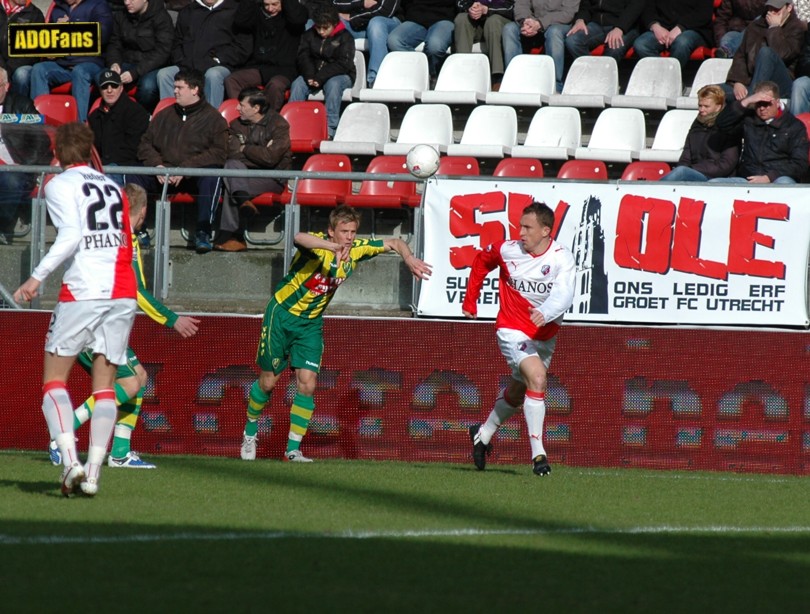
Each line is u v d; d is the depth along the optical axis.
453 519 21.58
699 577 17.12
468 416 33.19
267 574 16.38
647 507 23.89
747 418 32.34
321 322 31.64
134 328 34.25
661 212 34.16
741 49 49.06
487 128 51.22
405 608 14.51
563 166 45.41
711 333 32.47
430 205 35.09
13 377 34.69
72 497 22.78
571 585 16.25
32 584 15.45
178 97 44.06
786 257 33.78
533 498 24.58
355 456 33.44
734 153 41.38
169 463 30.20
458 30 55.34
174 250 36.91
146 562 17.00
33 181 36.94
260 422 33.66
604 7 53.97
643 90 52.53
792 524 22.38
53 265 21.45
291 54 53.75
